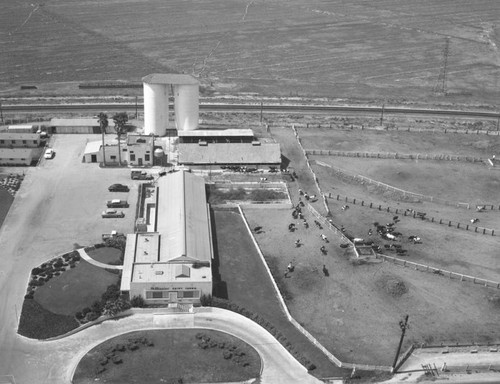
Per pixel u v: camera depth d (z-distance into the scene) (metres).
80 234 132.62
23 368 94.69
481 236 139.25
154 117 181.38
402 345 103.50
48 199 147.12
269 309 111.44
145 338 101.81
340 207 150.00
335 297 115.44
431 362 100.00
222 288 116.69
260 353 100.12
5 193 148.50
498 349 103.38
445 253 131.12
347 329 107.06
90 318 105.12
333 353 100.94
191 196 142.75
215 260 125.56
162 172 158.00
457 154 186.25
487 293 118.12
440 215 148.25
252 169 167.88
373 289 118.12
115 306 107.38
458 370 98.56
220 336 103.31
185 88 180.25
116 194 151.00
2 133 176.75
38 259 122.69
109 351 98.44
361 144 191.12
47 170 162.12
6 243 127.50
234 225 140.12
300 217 144.38
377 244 133.12
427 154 183.88
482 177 170.50
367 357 100.31
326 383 94.69
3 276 116.44
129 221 138.88
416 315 111.31
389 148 188.62
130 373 94.44
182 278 110.81
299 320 108.75
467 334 106.88
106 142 176.50
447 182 166.50
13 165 163.75
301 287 118.19
